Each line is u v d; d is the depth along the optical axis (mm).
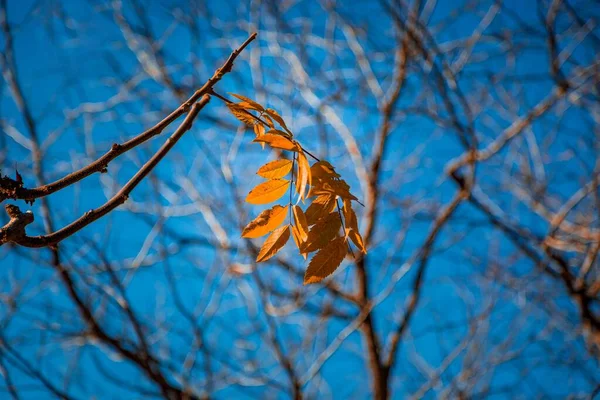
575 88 7043
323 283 7434
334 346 6961
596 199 7762
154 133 2000
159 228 6414
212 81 2066
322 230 1887
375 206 7672
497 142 7102
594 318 7418
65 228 1831
